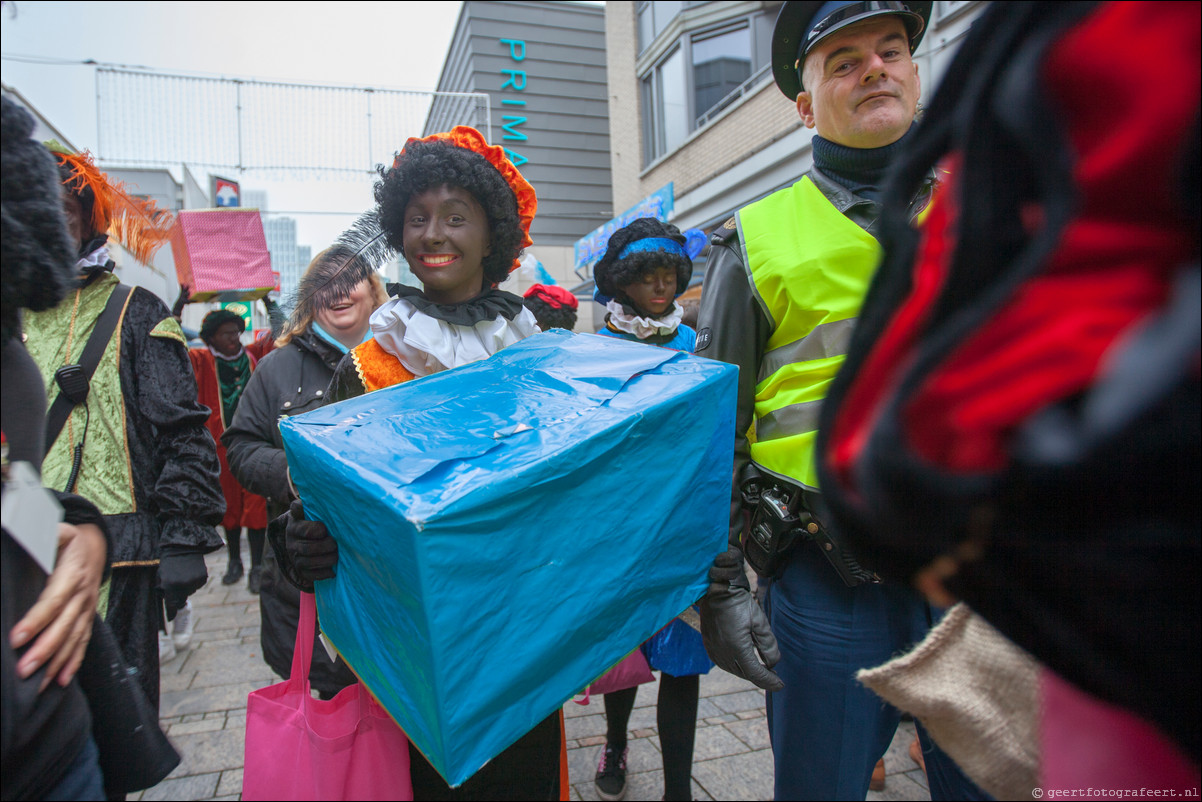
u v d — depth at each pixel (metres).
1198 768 0.44
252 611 3.74
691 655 1.70
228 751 2.28
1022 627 0.45
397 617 0.84
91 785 0.76
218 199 8.16
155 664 1.54
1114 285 0.37
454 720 0.80
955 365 0.38
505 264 1.60
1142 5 0.35
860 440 0.43
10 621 0.66
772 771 2.06
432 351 1.36
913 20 1.32
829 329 1.30
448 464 0.86
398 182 1.42
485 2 12.46
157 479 1.58
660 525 1.03
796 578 1.34
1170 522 0.34
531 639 0.87
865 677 0.74
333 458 0.90
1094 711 0.56
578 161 12.95
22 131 0.67
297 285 1.57
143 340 1.58
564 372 1.14
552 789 1.32
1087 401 0.36
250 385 1.90
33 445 0.74
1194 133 0.35
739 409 1.41
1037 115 0.36
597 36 13.04
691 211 8.27
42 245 0.69
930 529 0.39
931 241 0.44
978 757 0.68
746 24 7.76
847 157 1.34
